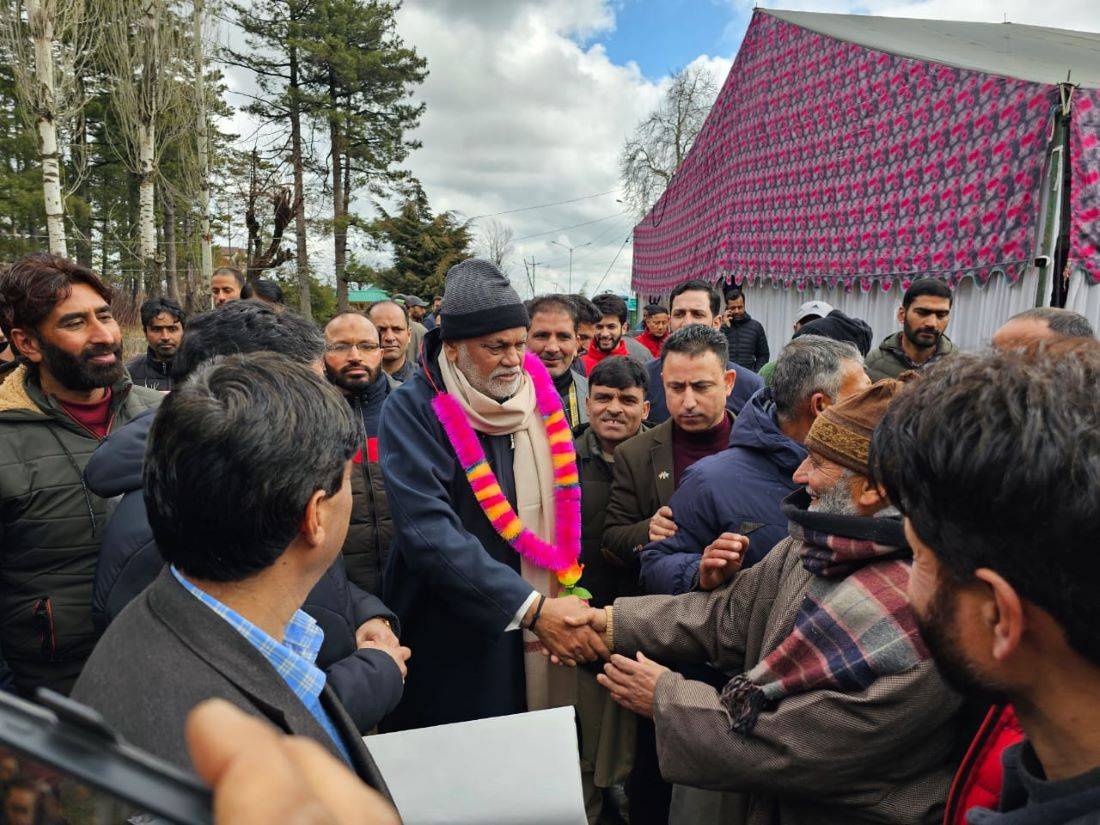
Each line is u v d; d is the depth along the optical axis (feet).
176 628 2.38
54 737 1.02
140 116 49.19
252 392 2.54
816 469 4.06
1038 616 1.82
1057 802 1.85
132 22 48.60
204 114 60.64
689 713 4.25
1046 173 13.66
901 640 3.54
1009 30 29.25
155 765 0.98
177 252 79.92
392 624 5.08
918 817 3.76
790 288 24.71
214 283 16.47
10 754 1.03
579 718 6.67
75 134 50.24
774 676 4.01
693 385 7.51
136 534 3.84
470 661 6.27
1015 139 14.30
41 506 5.68
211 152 63.05
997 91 14.82
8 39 33.55
